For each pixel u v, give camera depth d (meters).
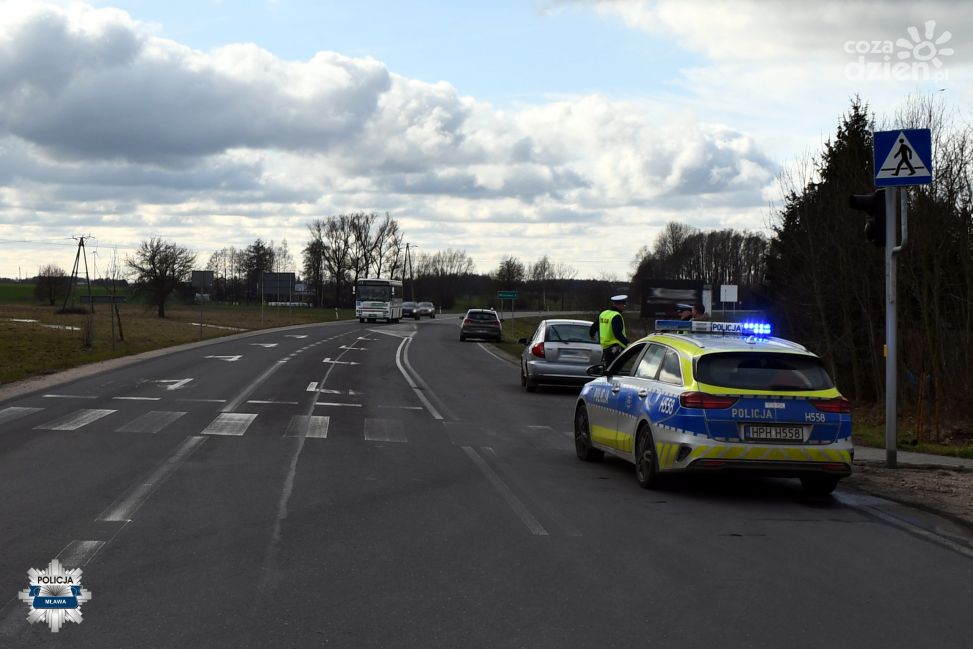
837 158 21.44
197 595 5.48
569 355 21.33
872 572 6.44
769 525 7.96
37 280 87.00
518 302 134.75
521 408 17.97
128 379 21.03
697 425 8.88
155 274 72.25
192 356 29.70
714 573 6.29
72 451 10.90
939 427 15.23
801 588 5.97
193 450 11.16
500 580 5.96
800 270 22.83
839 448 8.93
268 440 12.23
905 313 18.02
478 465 10.84
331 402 17.42
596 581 5.99
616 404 10.55
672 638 4.91
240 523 7.41
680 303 40.75
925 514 8.57
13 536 6.84
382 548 6.73
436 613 5.24
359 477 9.72
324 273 126.44
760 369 9.16
